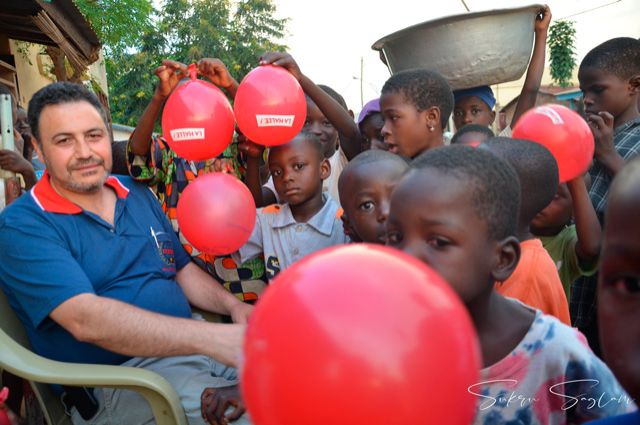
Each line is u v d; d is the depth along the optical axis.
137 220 2.32
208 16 24.30
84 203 2.18
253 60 24.83
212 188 2.02
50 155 2.06
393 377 0.59
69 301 1.85
